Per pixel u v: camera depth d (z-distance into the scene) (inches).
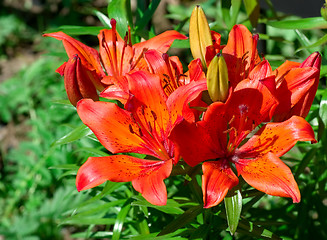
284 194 24.2
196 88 25.4
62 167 32.4
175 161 25.1
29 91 58.6
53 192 51.4
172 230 27.6
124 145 27.1
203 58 28.4
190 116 25.6
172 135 24.6
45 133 50.1
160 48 29.6
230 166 26.7
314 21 31.8
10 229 48.1
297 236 35.5
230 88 25.6
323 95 29.8
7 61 72.4
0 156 59.4
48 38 64.6
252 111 26.4
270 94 25.8
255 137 26.7
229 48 28.6
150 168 26.6
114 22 29.9
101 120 26.8
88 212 32.0
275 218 36.2
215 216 30.7
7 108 58.1
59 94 53.3
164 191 24.2
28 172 53.1
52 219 48.6
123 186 35.5
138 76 26.9
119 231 31.0
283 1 36.4
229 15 36.0
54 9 79.7
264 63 26.1
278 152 25.7
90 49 30.4
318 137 30.0
